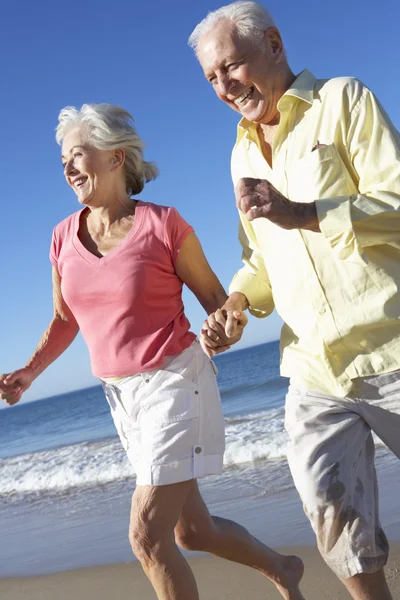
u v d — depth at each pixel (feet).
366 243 6.89
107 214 8.96
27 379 9.67
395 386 7.27
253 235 8.72
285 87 8.05
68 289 8.84
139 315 8.43
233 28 7.80
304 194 7.48
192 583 7.84
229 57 7.81
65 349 10.18
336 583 11.22
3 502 28.55
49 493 28.81
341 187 7.29
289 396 8.04
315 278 7.41
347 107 7.39
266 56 7.89
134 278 8.39
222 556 9.13
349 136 7.36
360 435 7.63
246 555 9.14
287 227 6.76
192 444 8.23
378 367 7.29
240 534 9.13
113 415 8.89
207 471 8.32
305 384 7.78
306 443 7.72
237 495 20.08
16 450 83.05
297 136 7.69
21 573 15.66
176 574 7.77
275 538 14.64
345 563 7.34
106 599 12.66
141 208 8.84
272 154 8.00
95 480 29.66
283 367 8.14
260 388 86.53
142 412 8.43
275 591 11.22
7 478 34.06
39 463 39.37
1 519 24.50
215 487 21.91
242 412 56.75
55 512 23.85
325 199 6.81
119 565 14.61
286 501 17.89
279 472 22.25
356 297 7.25
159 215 8.72
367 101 7.31
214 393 8.67
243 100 8.07
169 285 8.73
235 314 7.72
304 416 7.79
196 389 8.43
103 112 8.89
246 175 8.41
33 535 20.33
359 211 6.74
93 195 8.88
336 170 7.32
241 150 8.48
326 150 7.35
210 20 7.98
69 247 9.00
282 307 7.98
